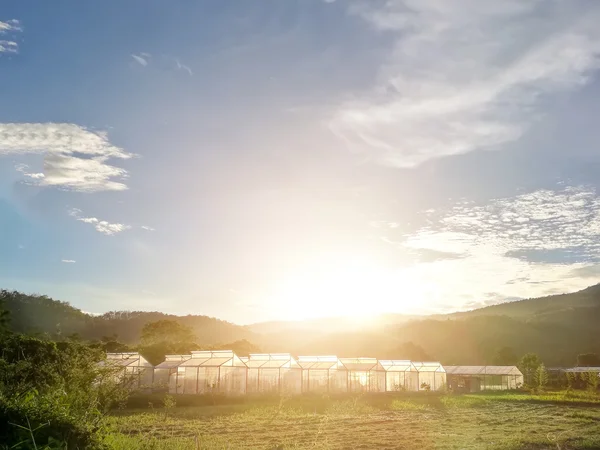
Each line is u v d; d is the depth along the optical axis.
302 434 24.88
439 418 33.47
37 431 11.29
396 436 24.77
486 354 156.00
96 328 119.62
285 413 33.88
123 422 27.05
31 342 23.12
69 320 88.19
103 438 13.59
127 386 14.36
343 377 57.28
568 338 162.75
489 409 40.78
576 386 71.94
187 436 23.08
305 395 50.72
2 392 12.25
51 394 12.67
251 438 23.30
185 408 37.22
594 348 150.50
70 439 11.87
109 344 66.81
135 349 66.56
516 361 111.31
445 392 59.59
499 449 21.23
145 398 37.41
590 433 26.86
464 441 23.41
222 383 50.56
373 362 64.00
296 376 55.16
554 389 69.62
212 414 33.09
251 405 40.09
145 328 98.31
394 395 55.09
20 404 11.95
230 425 27.83
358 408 37.59
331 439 23.59
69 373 13.52
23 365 13.75
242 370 52.62
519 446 22.17
